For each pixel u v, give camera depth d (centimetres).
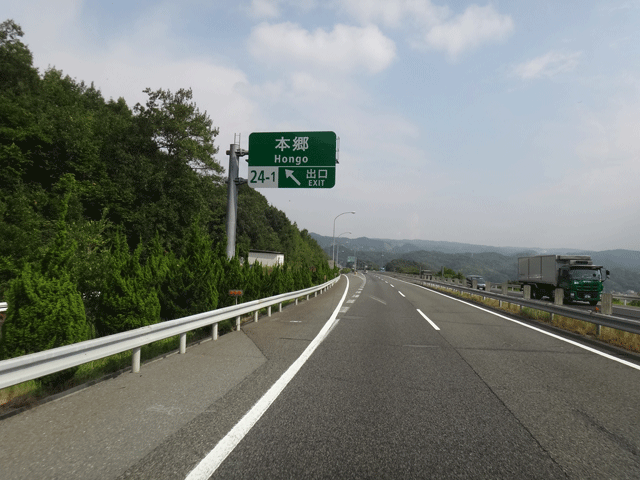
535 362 690
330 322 1180
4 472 286
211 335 883
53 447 328
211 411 421
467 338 932
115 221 2822
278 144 1622
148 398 461
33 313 498
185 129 3191
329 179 1593
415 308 1672
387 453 329
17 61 2573
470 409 442
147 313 757
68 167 2533
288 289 1967
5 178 2166
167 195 3034
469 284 4709
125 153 2897
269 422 393
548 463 317
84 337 545
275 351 747
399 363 662
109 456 314
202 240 1077
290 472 293
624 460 324
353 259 13525
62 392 474
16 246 1527
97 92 3944
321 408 436
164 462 306
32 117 2320
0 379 358
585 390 523
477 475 295
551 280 2655
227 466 301
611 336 962
